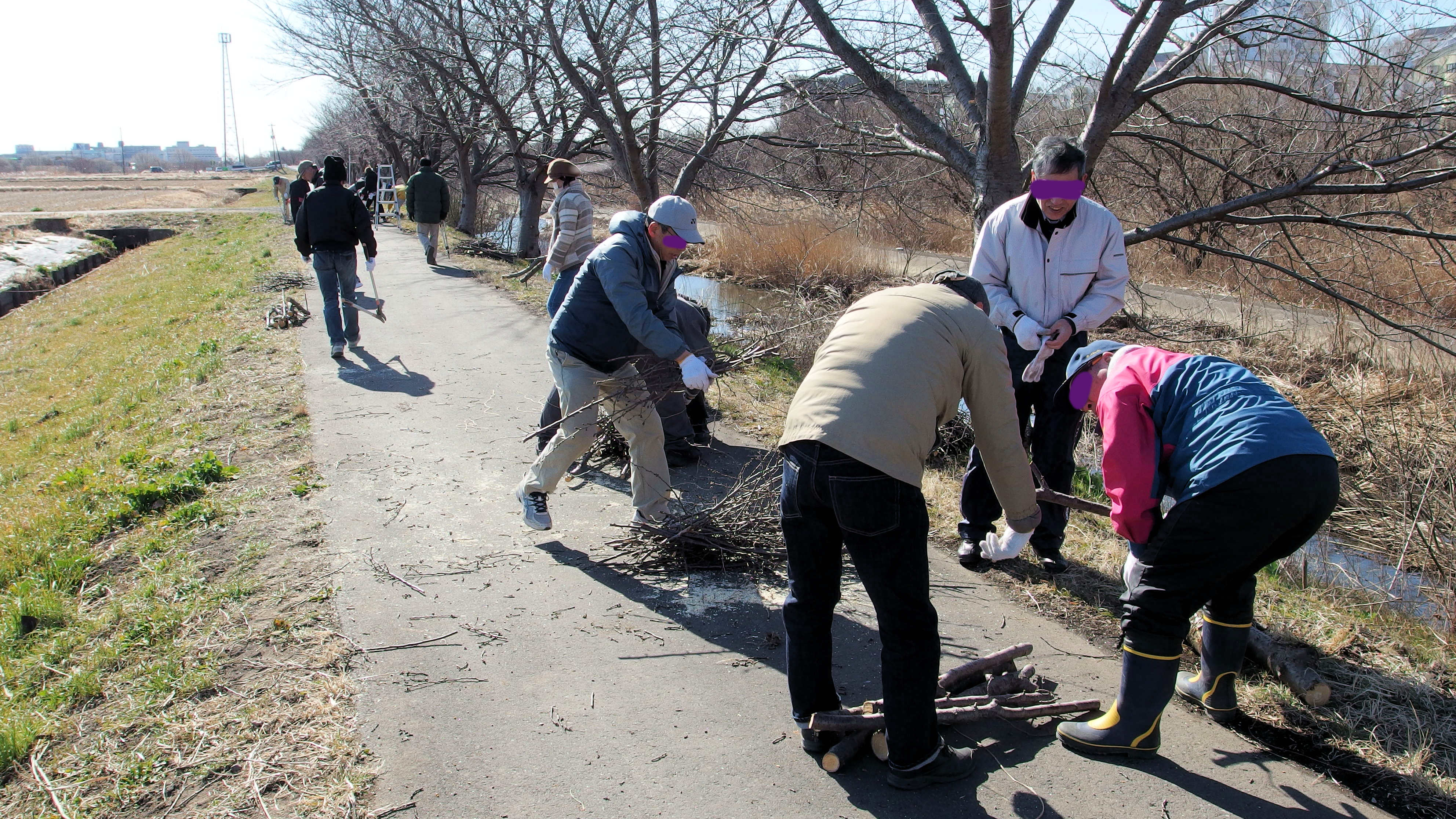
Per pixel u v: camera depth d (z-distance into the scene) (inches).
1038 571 170.6
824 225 578.2
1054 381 164.2
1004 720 123.6
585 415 169.2
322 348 350.6
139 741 118.2
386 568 165.8
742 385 292.8
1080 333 163.0
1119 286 162.4
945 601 159.2
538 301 459.8
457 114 725.3
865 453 99.6
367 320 406.3
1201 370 115.9
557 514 192.4
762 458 206.5
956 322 106.3
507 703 126.0
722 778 111.7
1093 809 107.0
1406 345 353.4
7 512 223.8
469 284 522.9
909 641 104.5
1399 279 365.4
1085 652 143.0
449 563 168.1
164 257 868.0
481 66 602.5
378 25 582.2
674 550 169.2
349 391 288.2
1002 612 155.7
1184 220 255.3
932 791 109.7
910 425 101.2
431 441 238.2
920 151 295.7
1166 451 116.1
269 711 123.5
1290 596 171.2
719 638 144.6
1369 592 198.8
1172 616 111.3
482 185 991.6
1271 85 245.6
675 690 130.1
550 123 596.7
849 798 108.5
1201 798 109.3
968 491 170.9
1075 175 151.0
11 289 765.9
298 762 113.1
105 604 158.6
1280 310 455.8
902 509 101.3
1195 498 109.4
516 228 1054.4
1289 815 106.3
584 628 146.5
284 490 203.8
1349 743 120.9
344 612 149.4
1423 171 240.1
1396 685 133.6
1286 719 126.7
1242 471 106.5
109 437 283.6
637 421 170.4
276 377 307.9
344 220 324.2
